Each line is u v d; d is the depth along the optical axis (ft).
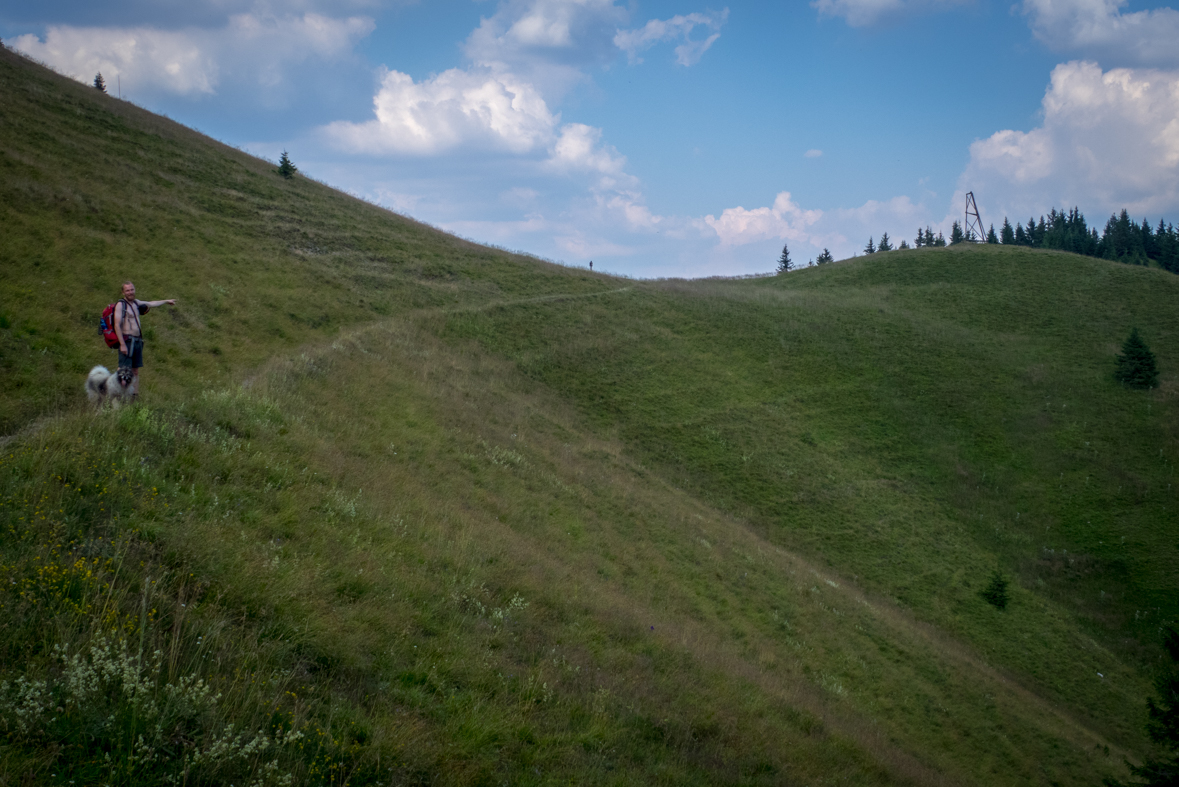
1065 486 141.08
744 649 59.62
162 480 27.94
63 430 28.58
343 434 56.03
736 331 184.24
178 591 20.98
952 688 75.77
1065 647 100.89
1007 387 176.14
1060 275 258.16
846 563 106.63
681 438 128.06
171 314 73.41
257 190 160.86
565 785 21.77
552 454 90.74
